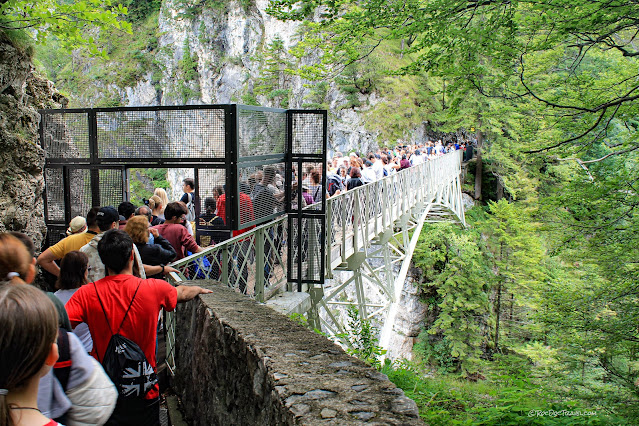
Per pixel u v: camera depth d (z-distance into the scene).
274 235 7.10
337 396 1.94
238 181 6.14
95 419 1.85
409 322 29.58
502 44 6.80
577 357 9.55
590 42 7.03
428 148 26.97
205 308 3.30
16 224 6.71
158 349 4.98
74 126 6.94
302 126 7.23
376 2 6.93
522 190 28.09
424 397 5.62
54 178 7.12
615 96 8.13
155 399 2.84
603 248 8.52
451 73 7.25
